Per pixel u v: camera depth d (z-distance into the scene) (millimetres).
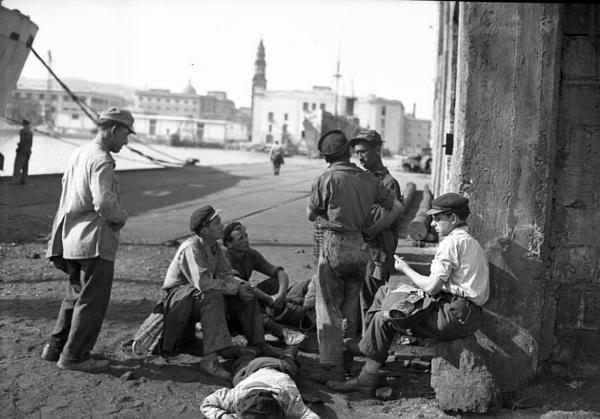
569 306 4996
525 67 4730
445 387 4398
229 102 160250
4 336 5422
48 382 4523
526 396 4645
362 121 138375
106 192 4500
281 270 5906
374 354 4629
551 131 4754
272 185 24906
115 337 5574
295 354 5211
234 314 5285
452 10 11297
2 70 18469
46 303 6492
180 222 13133
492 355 4711
